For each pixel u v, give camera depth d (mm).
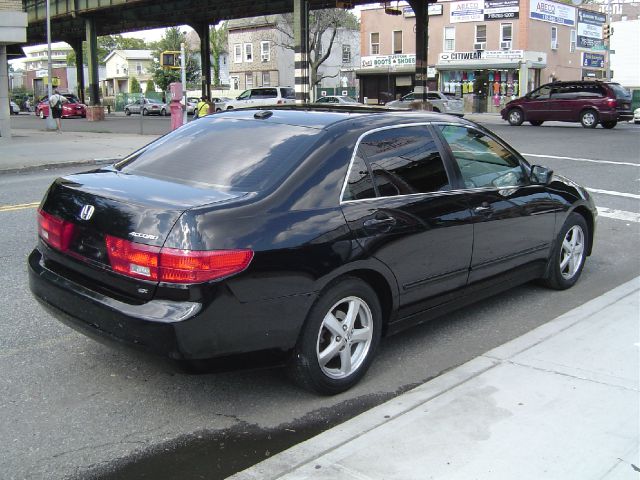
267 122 4375
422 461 3129
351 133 4086
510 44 46625
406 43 51000
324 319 3762
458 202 4562
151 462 3264
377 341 4156
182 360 3295
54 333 4902
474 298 4969
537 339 4656
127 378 4188
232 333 3391
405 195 4250
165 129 31062
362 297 3959
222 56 80438
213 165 4031
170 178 4035
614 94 26469
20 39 22078
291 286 3539
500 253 5008
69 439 3463
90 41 41906
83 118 45969
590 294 5977
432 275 4410
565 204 5695
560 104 27781
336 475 3027
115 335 3438
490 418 3529
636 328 4836
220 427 3609
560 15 48875
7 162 15922
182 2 38750
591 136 22578
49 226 3955
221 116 4734
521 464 3094
